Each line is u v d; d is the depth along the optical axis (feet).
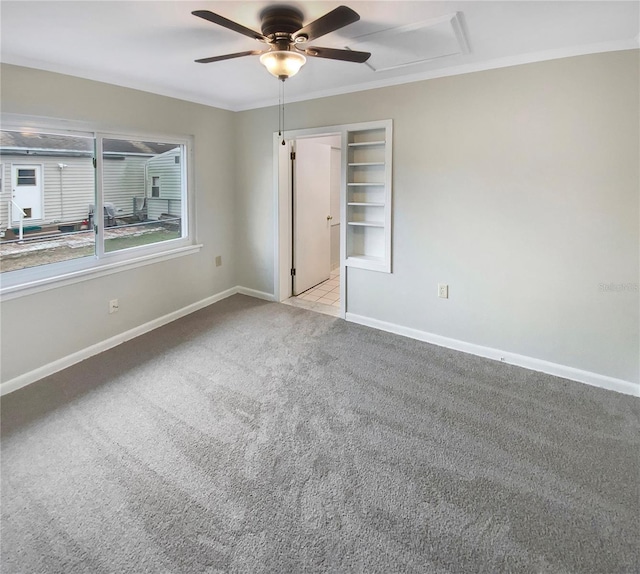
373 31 7.22
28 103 8.57
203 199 13.61
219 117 13.73
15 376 8.80
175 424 7.51
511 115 9.04
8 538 5.12
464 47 8.06
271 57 6.57
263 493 5.88
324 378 9.27
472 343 10.52
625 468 6.34
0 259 8.69
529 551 4.95
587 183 8.41
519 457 6.63
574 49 8.06
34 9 6.20
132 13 6.36
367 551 4.97
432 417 7.75
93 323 10.42
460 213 10.12
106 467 6.38
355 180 12.37
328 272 18.10
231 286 15.53
